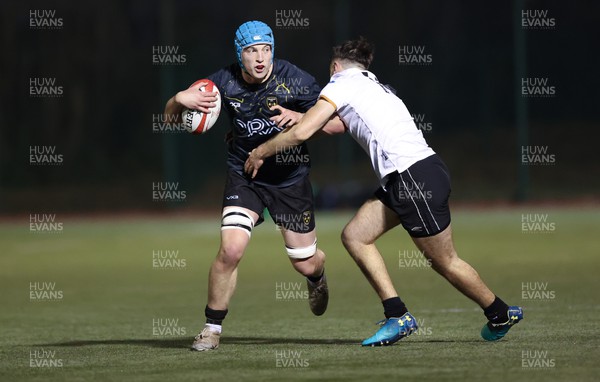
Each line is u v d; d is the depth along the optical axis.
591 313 31.39
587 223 78.62
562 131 131.88
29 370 22.59
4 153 141.38
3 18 147.88
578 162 126.25
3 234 87.06
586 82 131.50
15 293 44.75
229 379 20.28
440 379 19.56
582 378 19.39
